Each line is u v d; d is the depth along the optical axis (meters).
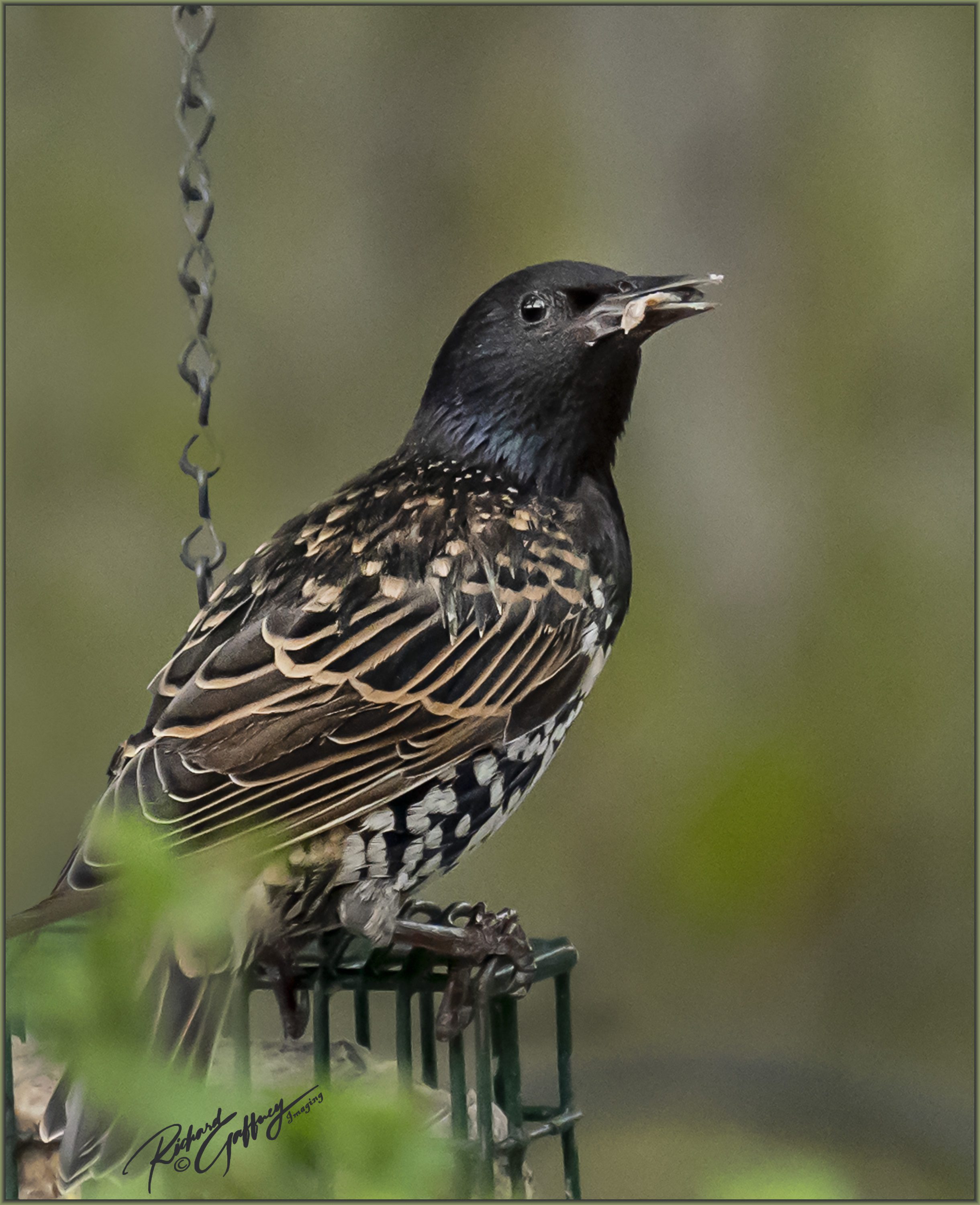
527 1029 13.97
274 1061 7.30
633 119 16.34
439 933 6.84
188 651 6.87
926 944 14.44
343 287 16.42
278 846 6.46
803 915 14.45
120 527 15.17
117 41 15.91
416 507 7.34
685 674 15.10
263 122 16.58
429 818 6.89
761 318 16.02
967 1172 12.26
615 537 7.75
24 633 14.86
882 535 15.61
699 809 14.56
